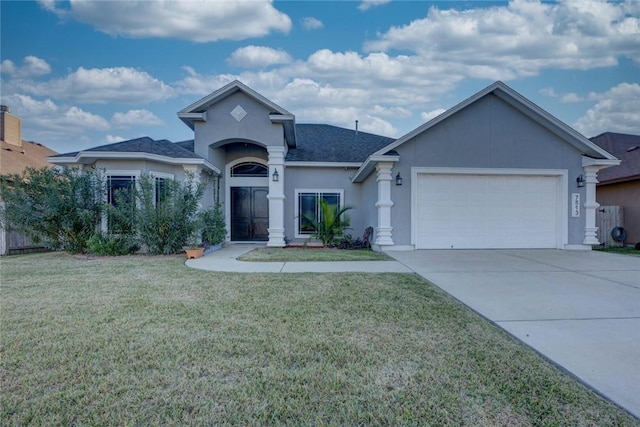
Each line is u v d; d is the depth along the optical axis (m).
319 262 9.21
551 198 12.09
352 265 8.71
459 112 11.72
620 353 3.52
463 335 4.00
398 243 11.66
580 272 7.73
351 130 19.64
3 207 11.09
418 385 2.91
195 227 11.07
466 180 11.87
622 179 14.45
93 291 5.99
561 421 2.43
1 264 9.04
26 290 6.05
